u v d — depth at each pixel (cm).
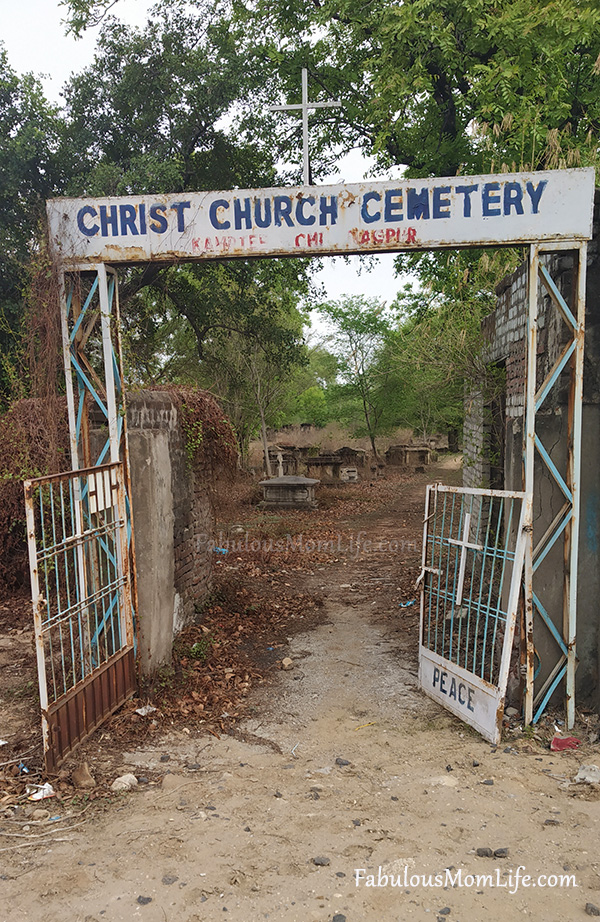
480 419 877
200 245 477
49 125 1230
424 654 545
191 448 684
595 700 479
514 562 449
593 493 473
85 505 499
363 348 2477
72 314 516
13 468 755
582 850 322
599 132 1156
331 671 596
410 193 462
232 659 612
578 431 458
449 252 1141
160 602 538
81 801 367
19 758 415
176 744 446
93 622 512
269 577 957
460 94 1292
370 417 2650
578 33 1012
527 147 1007
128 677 497
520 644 480
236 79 1270
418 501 1820
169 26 1314
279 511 1655
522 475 516
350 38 1329
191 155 1427
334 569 1039
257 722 489
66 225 483
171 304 1591
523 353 615
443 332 941
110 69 1323
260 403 1995
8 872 304
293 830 339
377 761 424
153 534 523
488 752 433
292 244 473
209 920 273
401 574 981
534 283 456
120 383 507
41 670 380
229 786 388
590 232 452
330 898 287
